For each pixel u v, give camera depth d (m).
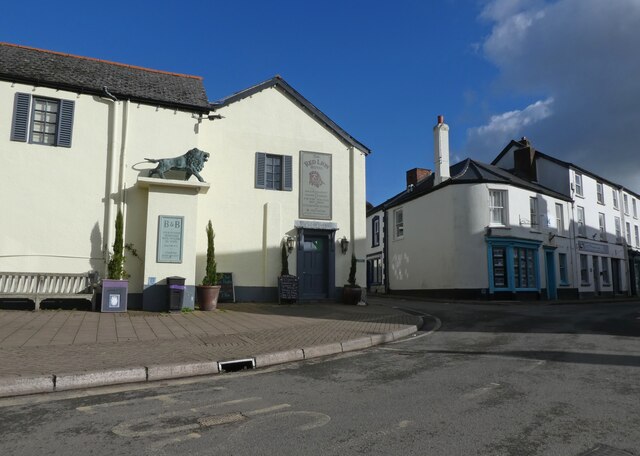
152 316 11.49
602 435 4.07
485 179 22.22
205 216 14.98
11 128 12.36
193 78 16.16
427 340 9.52
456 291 21.80
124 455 3.68
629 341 8.94
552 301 22.06
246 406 5.00
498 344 8.86
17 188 12.25
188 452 3.74
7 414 4.71
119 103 13.55
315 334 9.41
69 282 12.29
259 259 15.51
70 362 6.43
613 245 30.84
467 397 5.25
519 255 22.75
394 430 4.21
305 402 5.14
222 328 10.07
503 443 3.90
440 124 24.00
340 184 16.91
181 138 14.06
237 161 15.61
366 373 6.56
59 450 3.77
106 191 13.08
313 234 16.34
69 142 12.86
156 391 5.65
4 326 9.10
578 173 28.22
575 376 6.16
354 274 16.44
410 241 25.72
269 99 16.31
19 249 12.09
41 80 12.66
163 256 12.79
